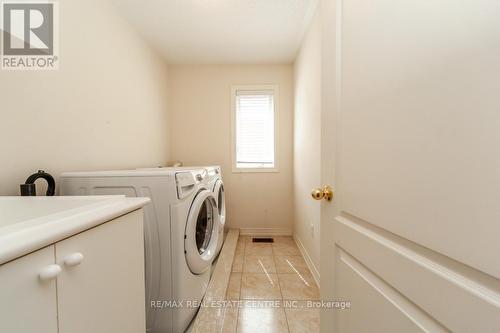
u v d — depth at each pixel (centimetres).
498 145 33
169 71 280
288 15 184
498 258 33
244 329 129
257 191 288
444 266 42
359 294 69
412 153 49
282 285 174
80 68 135
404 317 51
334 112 83
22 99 102
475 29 36
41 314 43
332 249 86
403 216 51
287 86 280
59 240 46
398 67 52
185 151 284
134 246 72
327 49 89
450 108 40
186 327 125
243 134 288
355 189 71
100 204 65
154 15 181
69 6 126
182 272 118
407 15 49
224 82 282
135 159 198
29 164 105
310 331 128
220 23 194
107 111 160
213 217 178
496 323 34
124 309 67
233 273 193
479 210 36
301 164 233
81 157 136
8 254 36
